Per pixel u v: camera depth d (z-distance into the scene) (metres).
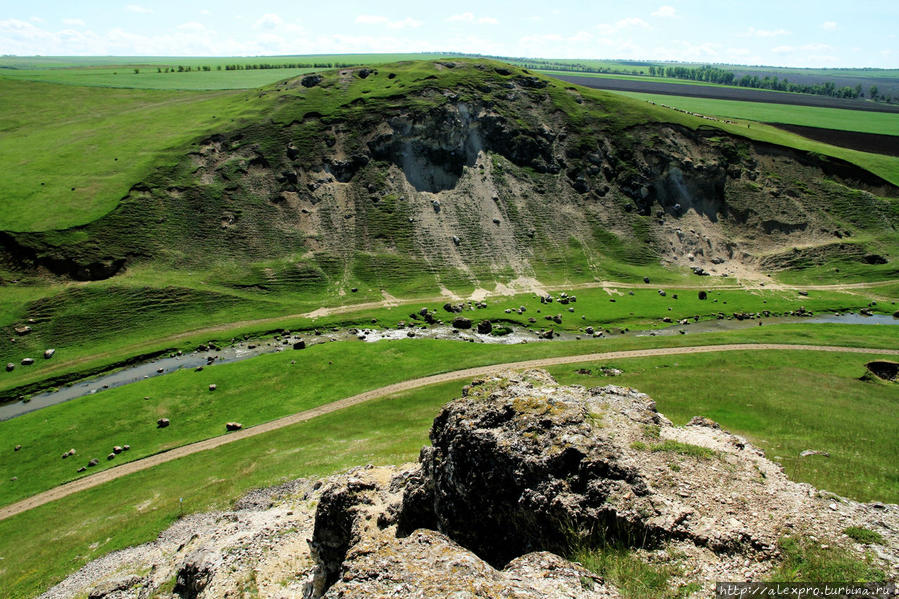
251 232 115.12
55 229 99.06
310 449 50.91
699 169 137.12
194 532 37.12
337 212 123.69
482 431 20.19
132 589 30.77
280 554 27.27
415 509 21.58
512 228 127.62
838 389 56.16
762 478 19.73
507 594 13.25
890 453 36.38
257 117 137.25
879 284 114.25
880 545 16.23
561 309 102.81
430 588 13.48
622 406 23.42
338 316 99.00
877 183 138.88
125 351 84.56
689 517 17.20
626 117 149.00
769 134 160.75
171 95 180.00
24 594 34.12
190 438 59.53
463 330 94.44
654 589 14.98
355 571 14.53
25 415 66.62
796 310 102.12
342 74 157.12
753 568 15.61
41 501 49.28
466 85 149.38
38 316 88.12
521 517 18.33
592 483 17.95
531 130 144.12
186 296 98.38
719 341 80.44
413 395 65.06
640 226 131.88
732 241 130.75
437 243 121.62
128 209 107.81
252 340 90.56
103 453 57.88
